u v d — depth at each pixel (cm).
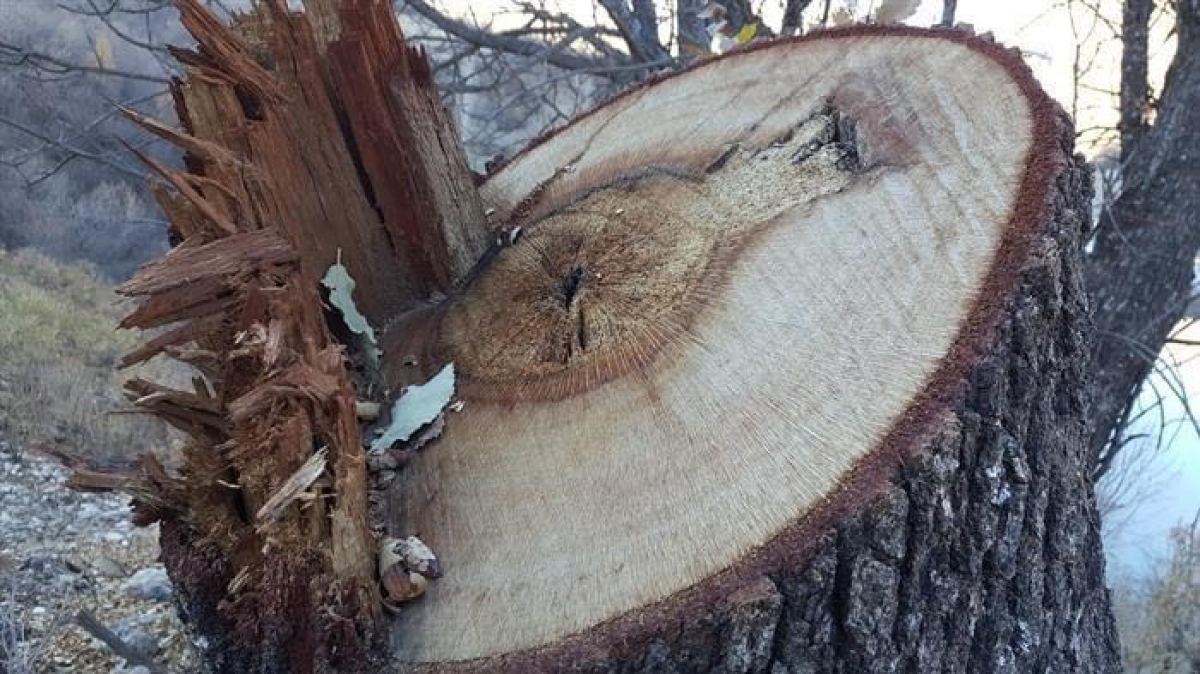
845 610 50
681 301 63
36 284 307
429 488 60
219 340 61
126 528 162
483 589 53
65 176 388
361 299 74
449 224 76
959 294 54
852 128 70
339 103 71
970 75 67
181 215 64
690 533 51
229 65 65
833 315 57
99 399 223
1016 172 59
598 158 84
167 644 118
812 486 50
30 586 131
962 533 55
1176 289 149
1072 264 61
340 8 70
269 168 66
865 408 52
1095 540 72
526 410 61
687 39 182
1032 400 58
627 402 58
